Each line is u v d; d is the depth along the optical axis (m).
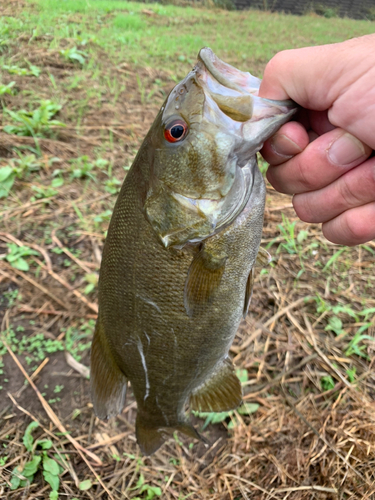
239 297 0.23
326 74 0.17
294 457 0.36
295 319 0.47
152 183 0.20
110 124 0.75
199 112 0.18
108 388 0.26
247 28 1.50
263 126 0.18
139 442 0.30
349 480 0.34
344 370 0.42
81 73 0.89
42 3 1.26
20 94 0.77
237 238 0.21
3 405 0.38
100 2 1.50
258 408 0.40
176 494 0.35
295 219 0.60
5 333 0.43
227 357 0.28
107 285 0.24
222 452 0.37
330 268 0.53
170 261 0.21
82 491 0.34
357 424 0.38
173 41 1.17
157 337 0.23
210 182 0.19
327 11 1.97
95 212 0.57
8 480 0.33
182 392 0.27
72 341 0.43
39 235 0.53
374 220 0.20
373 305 0.49
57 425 0.37
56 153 0.66
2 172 0.57
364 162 0.19
